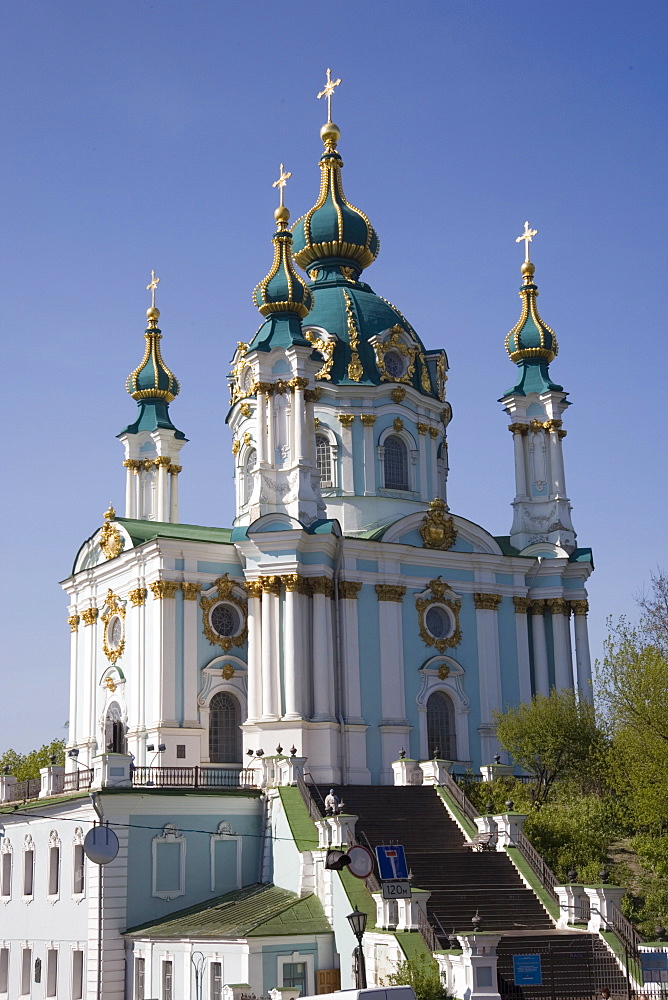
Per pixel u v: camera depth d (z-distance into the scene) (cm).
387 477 6694
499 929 4194
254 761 5631
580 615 6781
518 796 5416
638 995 3744
